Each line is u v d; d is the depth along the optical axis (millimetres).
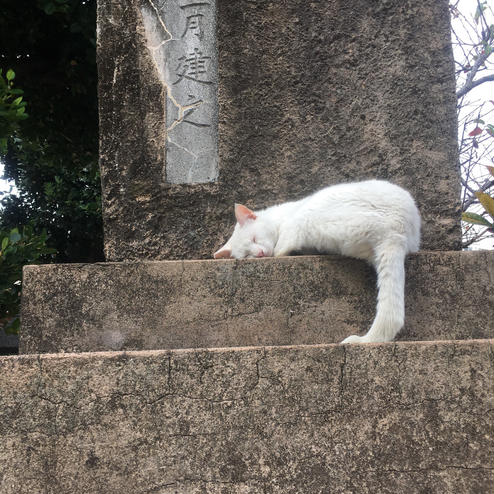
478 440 898
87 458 902
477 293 1157
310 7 1415
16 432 913
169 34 1426
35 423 914
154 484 891
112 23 1422
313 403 914
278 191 1389
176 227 1374
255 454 897
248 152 1396
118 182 1384
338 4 1412
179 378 926
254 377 923
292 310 1132
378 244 1114
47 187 4281
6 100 2166
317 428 905
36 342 1148
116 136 1395
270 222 1325
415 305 1147
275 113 1400
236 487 886
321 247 1203
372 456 893
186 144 1397
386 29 1402
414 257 1162
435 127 1381
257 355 931
